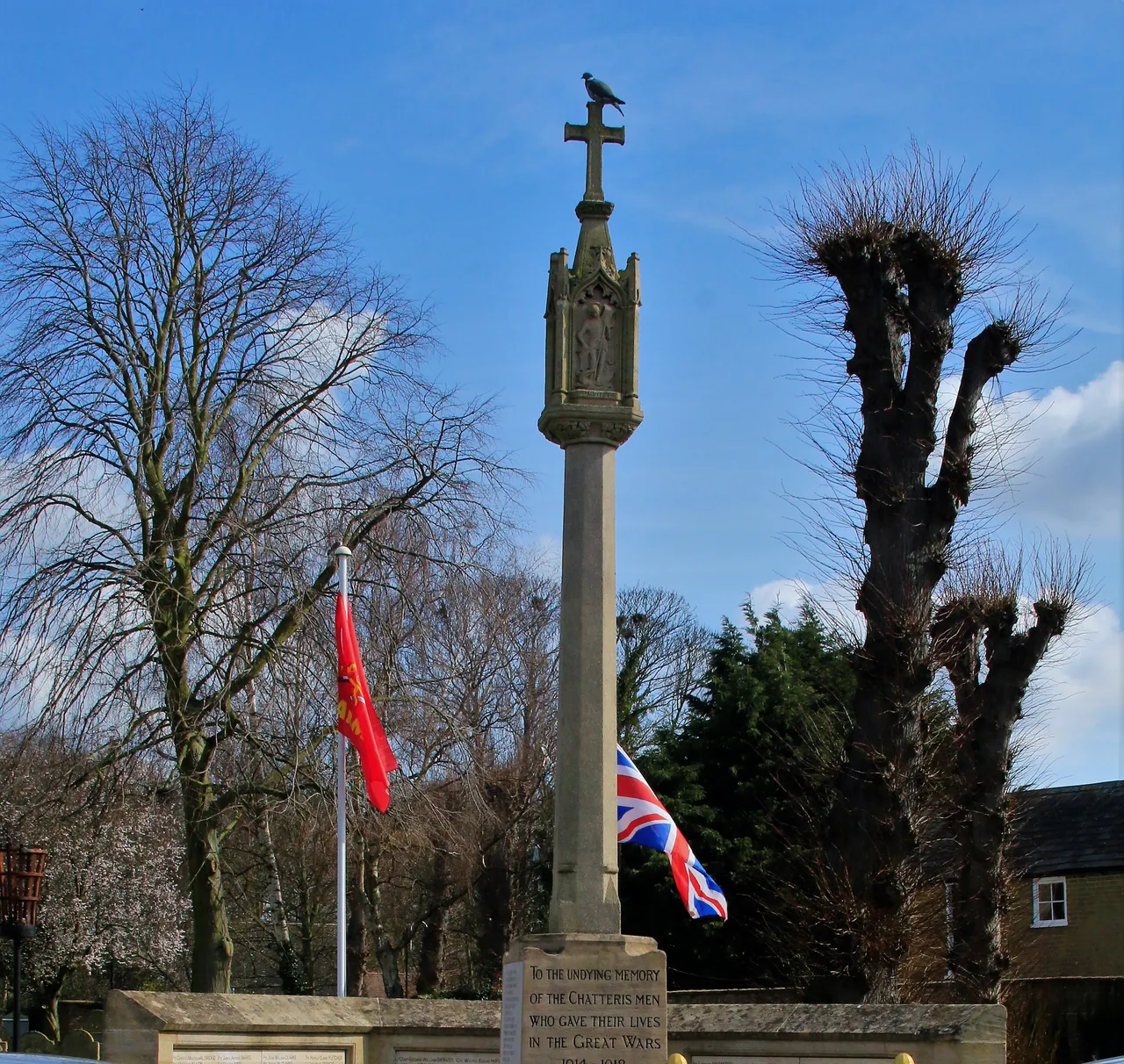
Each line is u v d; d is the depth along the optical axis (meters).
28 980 41.94
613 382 14.00
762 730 29.88
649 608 50.78
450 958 52.00
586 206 14.52
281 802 23.75
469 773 27.22
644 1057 12.55
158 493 23.66
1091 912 34.84
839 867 19.59
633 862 29.70
